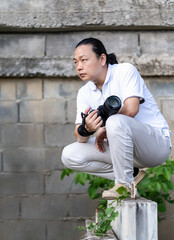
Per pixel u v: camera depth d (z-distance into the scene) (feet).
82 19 16.35
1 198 16.71
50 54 16.83
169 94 16.61
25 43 16.87
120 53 16.74
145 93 10.86
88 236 9.84
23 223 16.71
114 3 16.40
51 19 16.39
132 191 9.63
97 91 11.16
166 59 16.35
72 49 16.83
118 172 10.04
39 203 16.72
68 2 16.44
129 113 10.09
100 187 16.49
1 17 16.39
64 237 16.66
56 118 16.78
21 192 16.71
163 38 16.74
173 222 16.51
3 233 16.72
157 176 14.90
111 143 9.83
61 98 16.78
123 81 10.50
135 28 16.57
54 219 16.70
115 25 16.33
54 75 16.44
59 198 16.71
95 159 11.30
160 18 16.33
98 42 10.83
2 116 16.79
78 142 11.30
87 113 10.37
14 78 16.79
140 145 10.16
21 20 16.39
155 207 9.00
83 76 10.75
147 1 16.39
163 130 10.77
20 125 16.76
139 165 11.03
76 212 16.67
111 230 10.51
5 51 16.85
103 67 10.87
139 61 16.38
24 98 16.80
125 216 9.04
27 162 16.74
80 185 16.71
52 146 16.74
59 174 16.72
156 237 8.98
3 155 16.76
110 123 9.73
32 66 16.48
